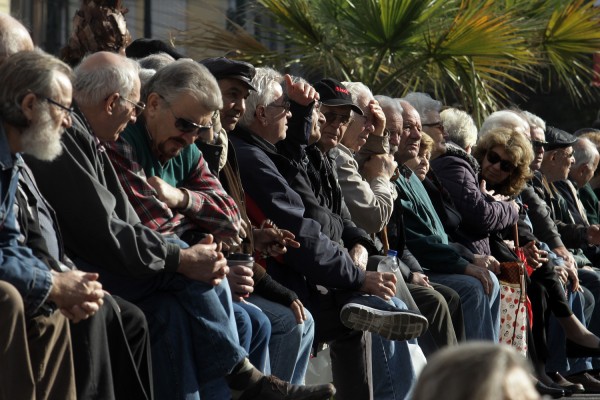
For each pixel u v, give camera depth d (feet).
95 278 26.84
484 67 80.53
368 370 41.78
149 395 29.40
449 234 54.49
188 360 31.42
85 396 27.22
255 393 33.35
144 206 32.99
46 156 27.22
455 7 78.13
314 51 77.41
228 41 78.89
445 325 45.83
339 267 40.04
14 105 26.58
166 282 31.76
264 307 36.60
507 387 11.43
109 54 32.14
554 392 56.18
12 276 25.40
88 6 44.24
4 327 24.29
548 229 64.08
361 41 76.28
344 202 45.57
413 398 11.82
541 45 85.76
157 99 33.94
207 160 36.99
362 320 39.93
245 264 35.50
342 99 44.88
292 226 39.50
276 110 40.63
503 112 62.80
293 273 40.42
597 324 65.57
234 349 31.86
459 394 11.44
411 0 74.28
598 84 96.73
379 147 47.50
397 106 49.85
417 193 51.75
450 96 93.04
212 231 35.14
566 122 124.77
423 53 77.36
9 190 26.40
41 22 110.63
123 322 29.25
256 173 39.65
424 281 48.01
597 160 75.61
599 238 66.54
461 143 62.75
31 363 26.04
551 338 59.98
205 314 31.73
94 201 29.73
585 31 84.64
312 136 42.98
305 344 38.09
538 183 67.05
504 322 53.88
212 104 34.04
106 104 31.58
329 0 76.07
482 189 56.65
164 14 109.60
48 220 28.40
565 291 60.90
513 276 54.03
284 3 76.84
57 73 27.02
